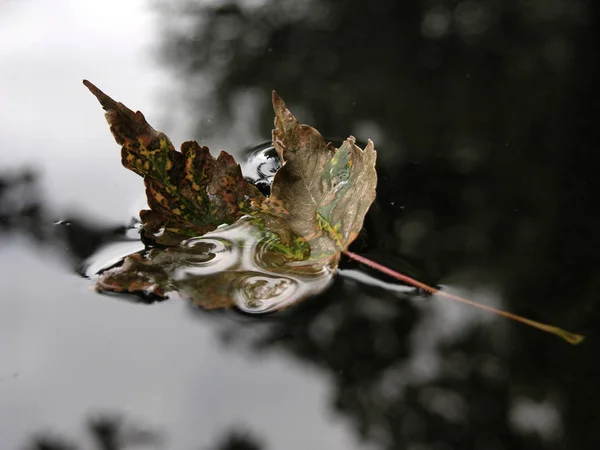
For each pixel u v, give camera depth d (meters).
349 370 0.30
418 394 0.30
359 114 0.40
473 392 0.30
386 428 0.29
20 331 0.31
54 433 0.29
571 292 0.32
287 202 0.33
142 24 0.47
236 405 0.30
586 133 0.38
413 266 0.33
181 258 0.32
